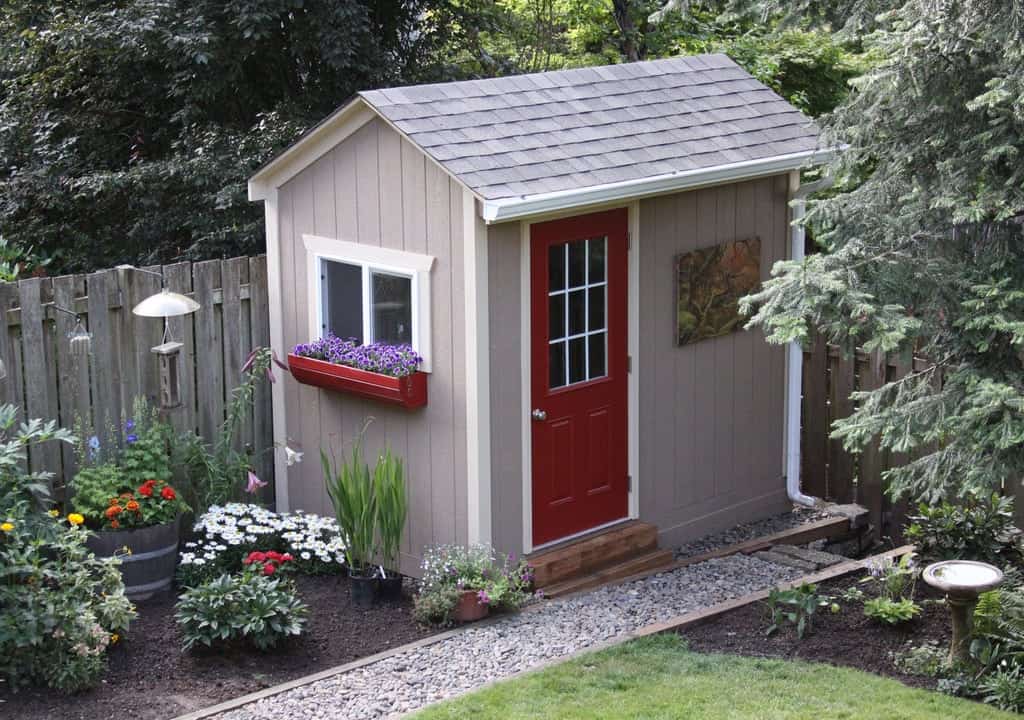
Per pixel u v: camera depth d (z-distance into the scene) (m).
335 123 8.07
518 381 7.91
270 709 6.14
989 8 6.46
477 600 7.35
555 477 8.27
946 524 8.00
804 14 8.54
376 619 7.55
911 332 6.51
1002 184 6.58
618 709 5.92
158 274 8.41
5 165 12.30
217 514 8.26
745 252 9.21
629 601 7.71
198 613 6.86
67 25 11.91
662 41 15.04
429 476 8.07
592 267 8.27
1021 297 6.39
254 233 10.90
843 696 6.10
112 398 8.30
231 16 11.70
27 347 7.80
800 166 8.98
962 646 6.46
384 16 13.16
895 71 6.53
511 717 5.84
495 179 7.39
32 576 6.54
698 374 9.07
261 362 8.72
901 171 6.93
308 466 8.88
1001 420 6.16
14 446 6.95
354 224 8.20
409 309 7.98
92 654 6.50
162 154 12.85
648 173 7.99
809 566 8.34
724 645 6.89
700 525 9.30
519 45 15.74
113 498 7.64
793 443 9.90
